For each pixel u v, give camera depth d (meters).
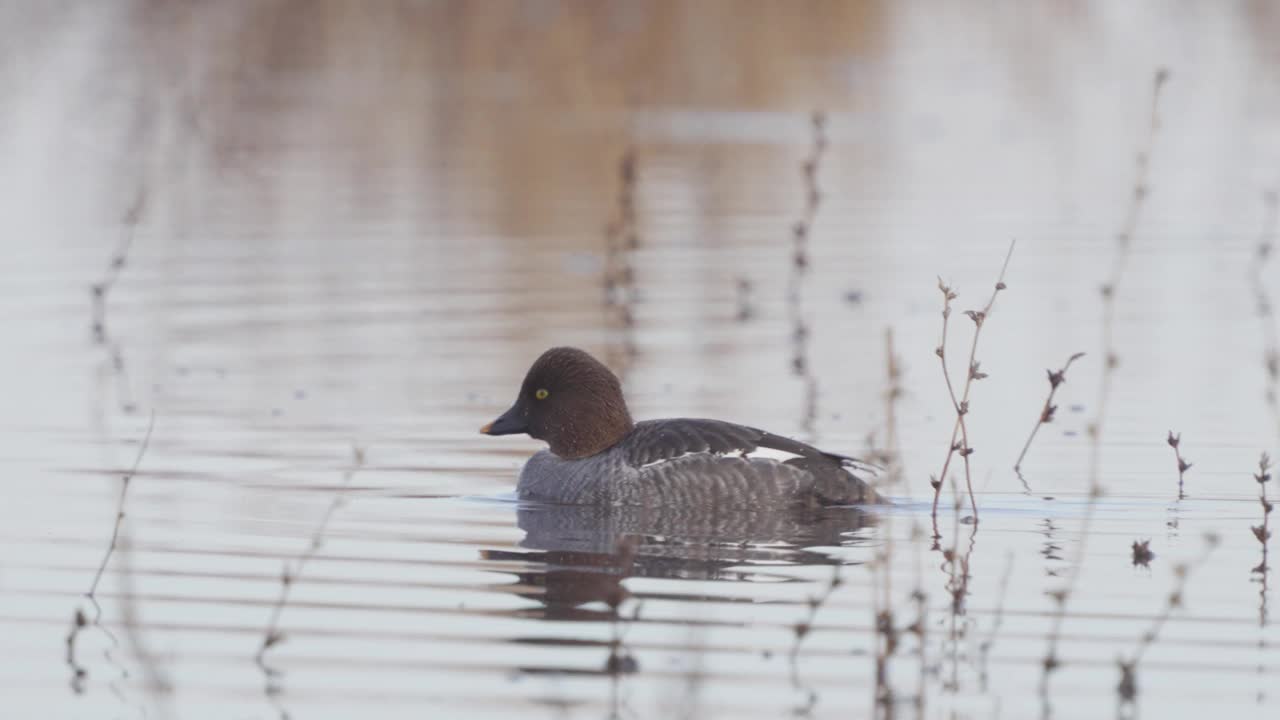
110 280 22.39
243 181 29.67
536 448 15.22
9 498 13.23
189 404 16.58
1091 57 42.19
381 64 40.00
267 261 23.88
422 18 42.25
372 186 29.25
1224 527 12.39
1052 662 9.53
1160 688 9.28
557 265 23.67
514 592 10.88
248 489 13.59
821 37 41.69
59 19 42.16
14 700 9.23
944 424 15.77
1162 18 47.34
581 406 13.85
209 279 22.69
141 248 24.62
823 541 12.16
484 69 40.00
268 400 16.75
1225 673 9.48
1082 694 9.21
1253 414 15.87
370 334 19.64
